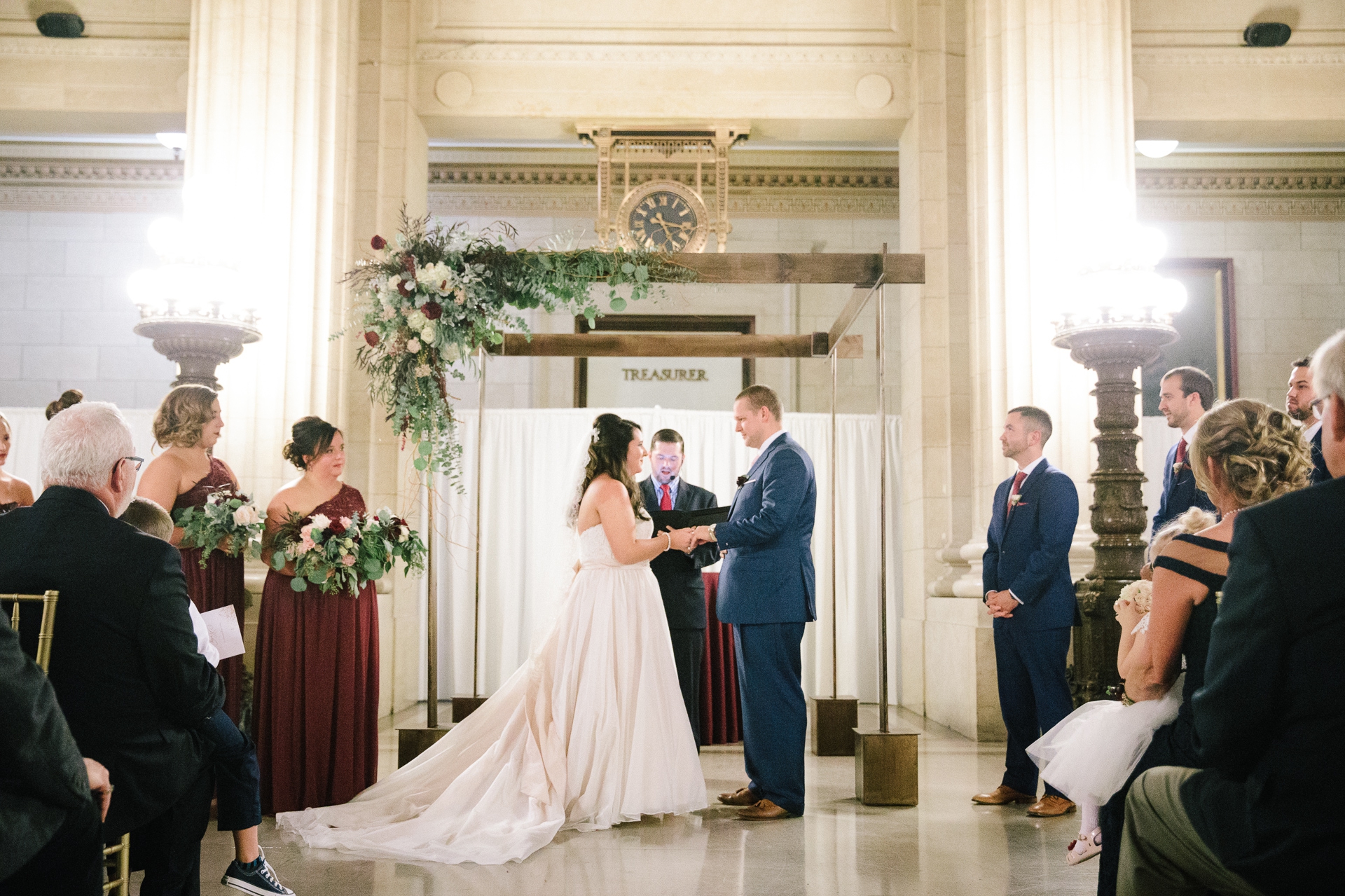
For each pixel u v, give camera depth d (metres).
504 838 3.41
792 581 4.00
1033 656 4.06
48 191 10.12
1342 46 7.12
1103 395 4.90
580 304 4.20
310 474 4.11
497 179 10.12
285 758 3.88
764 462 4.11
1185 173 10.04
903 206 7.65
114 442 2.23
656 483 5.93
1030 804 4.16
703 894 2.97
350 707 3.97
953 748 5.66
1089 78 6.32
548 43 7.36
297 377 6.11
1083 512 6.01
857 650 7.93
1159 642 2.20
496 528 7.77
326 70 6.44
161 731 2.21
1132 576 4.87
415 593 7.50
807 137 7.68
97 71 7.15
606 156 7.35
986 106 6.59
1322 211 10.09
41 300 10.09
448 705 7.49
